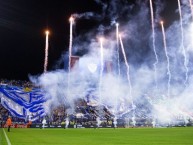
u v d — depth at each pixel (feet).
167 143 73.67
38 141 77.30
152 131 135.03
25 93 192.54
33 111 190.19
